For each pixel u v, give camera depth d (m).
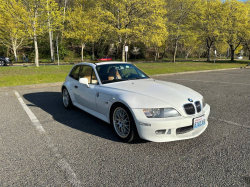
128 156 2.86
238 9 31.84
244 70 19.66
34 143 3.31
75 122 4.35
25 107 5.64
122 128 3.35
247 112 4.98
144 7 20.61
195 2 29.41
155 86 3.63
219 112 4.99
